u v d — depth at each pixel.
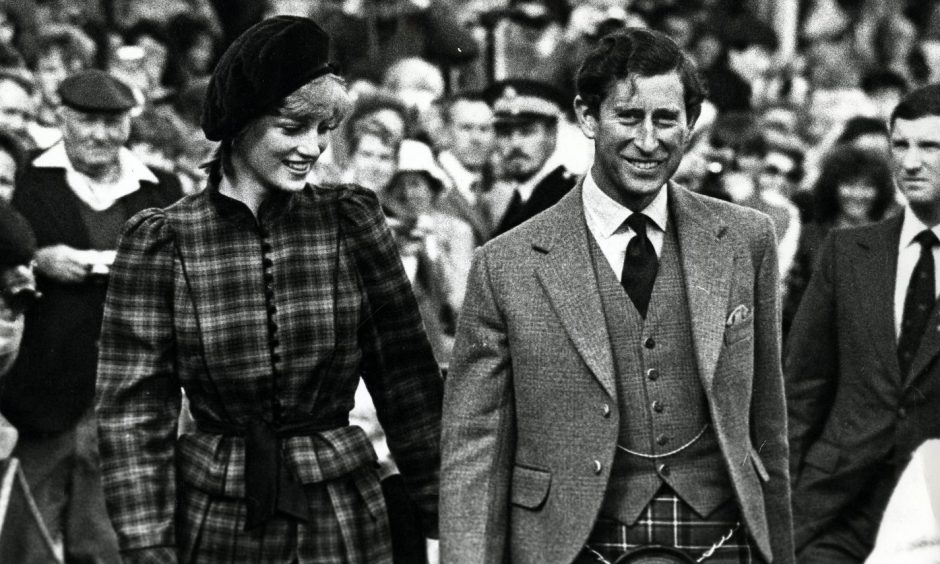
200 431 10.60
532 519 10.16
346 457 10.52
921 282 14.00
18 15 22.16
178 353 10.54
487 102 20.22
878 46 31.81
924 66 30.91
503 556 10.25
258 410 10.48
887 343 14.00
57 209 14.69
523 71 26.22
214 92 10.41
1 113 17.27
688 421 10.17
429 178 19.62
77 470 14.79
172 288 10.52
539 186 16.81
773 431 10.40
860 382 14.09
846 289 14.16
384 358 10.84
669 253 10.30
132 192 15.03
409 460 10.88
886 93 28.62
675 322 10.20
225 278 10.48
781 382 10.42
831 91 28.78
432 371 10.92
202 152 19.50
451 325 18.89
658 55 10.00
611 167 10.11
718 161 20.16
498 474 10.23
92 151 14.85
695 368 10.19
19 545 9.86
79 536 14.79
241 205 10.53
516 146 18.00
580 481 10.06
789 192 20.47
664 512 10.12
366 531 10.56
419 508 10.89
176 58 24.45
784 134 21.33
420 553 10.88
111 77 15.05
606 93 10.05
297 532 10.41
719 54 28.73
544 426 10.16
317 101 10.32
